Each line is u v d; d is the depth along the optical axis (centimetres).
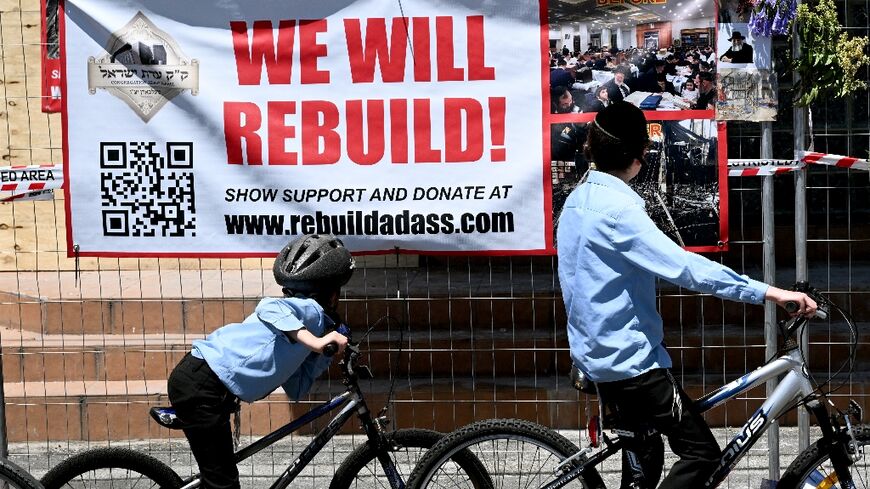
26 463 563
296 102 490
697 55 474
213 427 381
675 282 345
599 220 355
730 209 780
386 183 492
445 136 488
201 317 643
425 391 587
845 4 647
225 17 488
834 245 765
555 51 481
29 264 756
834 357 609
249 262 751
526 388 588
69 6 491
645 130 366
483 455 408
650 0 474
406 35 484
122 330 636
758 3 459
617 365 358
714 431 579
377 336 628
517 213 490
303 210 495
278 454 568
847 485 386
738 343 611
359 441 580
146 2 489
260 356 379
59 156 745
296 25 487
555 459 398
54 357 616
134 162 496
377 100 488
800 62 459
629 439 369
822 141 771
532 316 645
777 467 479
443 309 644
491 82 484
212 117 492
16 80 740
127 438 590
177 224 499
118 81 493
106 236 501
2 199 498
